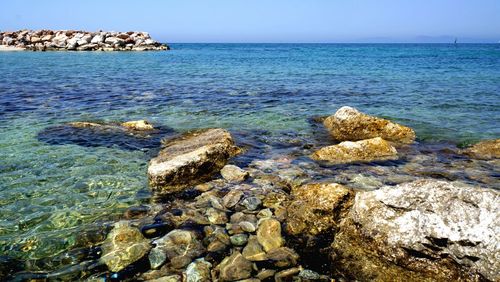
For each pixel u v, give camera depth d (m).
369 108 16.94
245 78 29.31
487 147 10.51
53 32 82.12
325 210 6.47
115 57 56.59
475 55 73.81
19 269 5.16
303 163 9.59
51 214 6.75
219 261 5.31
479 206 4.86
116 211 6.88
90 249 5.62
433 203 5.16
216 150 9.21
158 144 11.07
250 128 13.36
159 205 7.14
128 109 16.36
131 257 5.39
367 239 5.48
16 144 10.70
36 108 16.02
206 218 6.57
